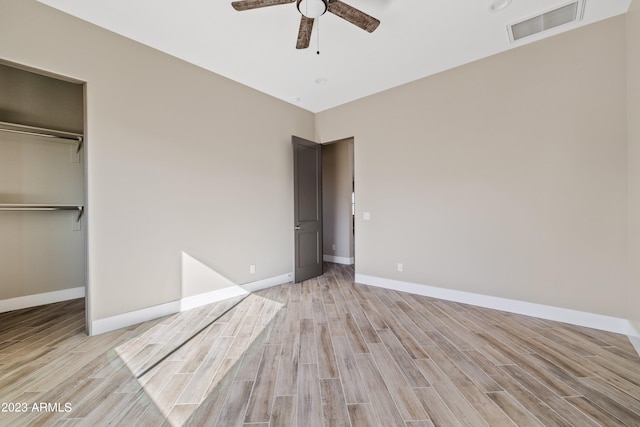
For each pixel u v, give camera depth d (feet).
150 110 9.45
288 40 9.21
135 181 9.11
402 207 12.69
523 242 9.66
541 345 7.47
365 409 5.10
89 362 6.74
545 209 9.25
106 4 7.50
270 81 12.16
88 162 8.21
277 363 6.68
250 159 12.63
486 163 10.39
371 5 7.66
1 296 10.28
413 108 12.25
